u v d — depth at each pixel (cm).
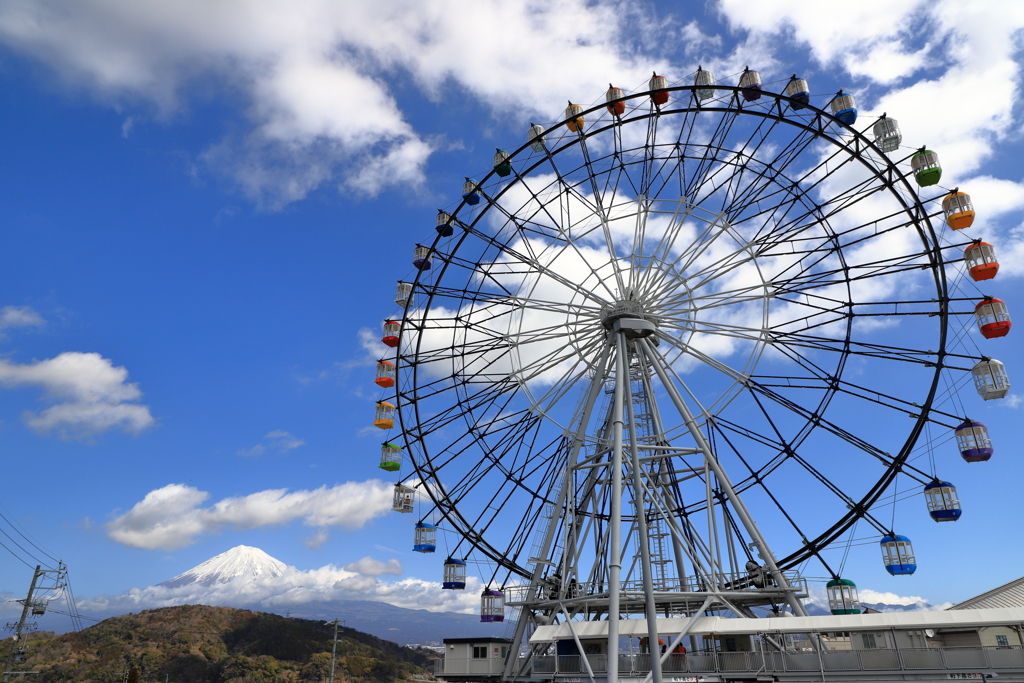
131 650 12594
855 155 3641
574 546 3872
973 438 3525
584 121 4103
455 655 4481
